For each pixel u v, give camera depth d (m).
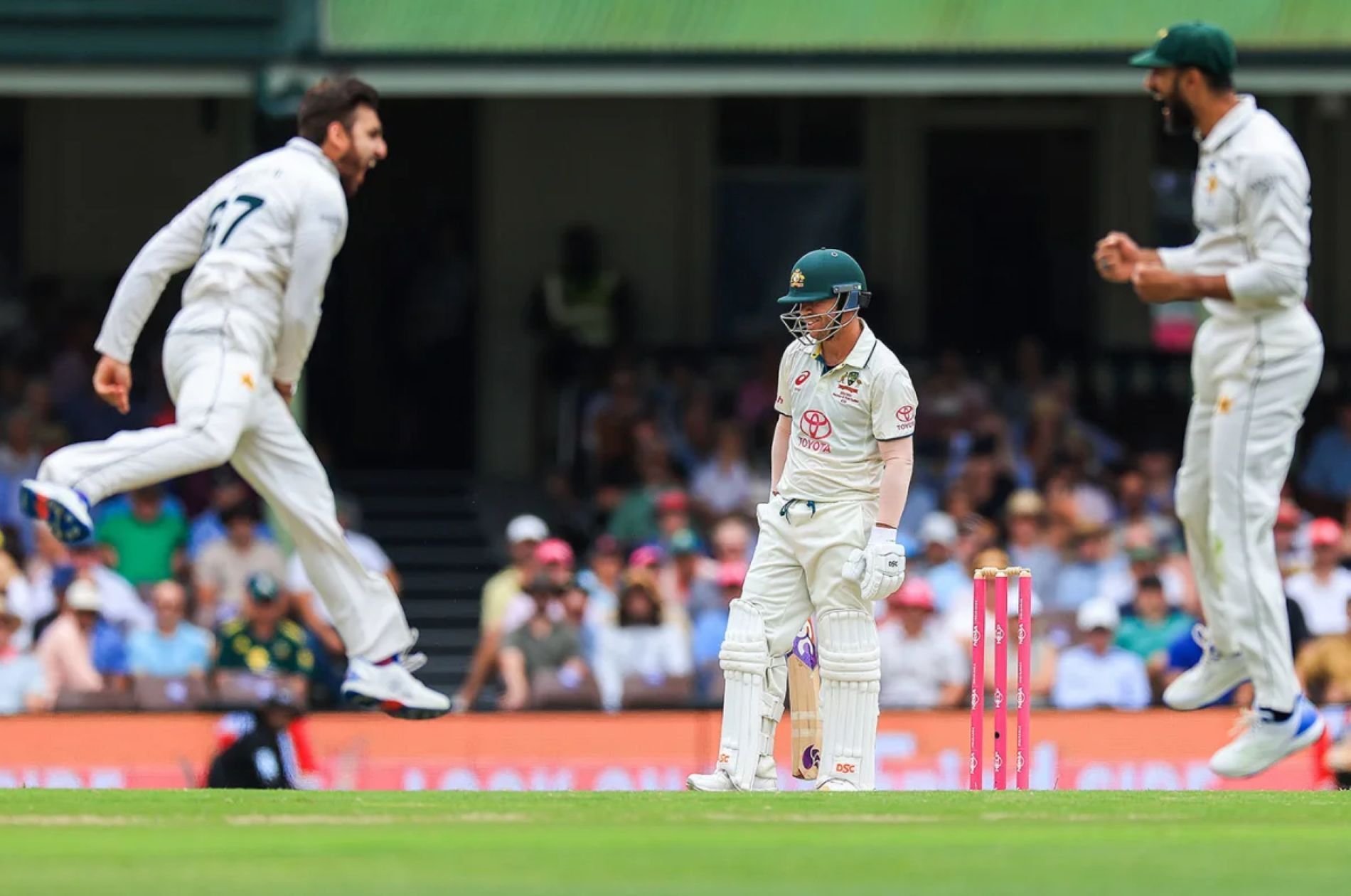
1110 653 45.72
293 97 50.28
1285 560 47.94
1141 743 43.31
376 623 28.00
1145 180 66.56
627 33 51.50
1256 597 28.77
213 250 27.16
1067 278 66.81
